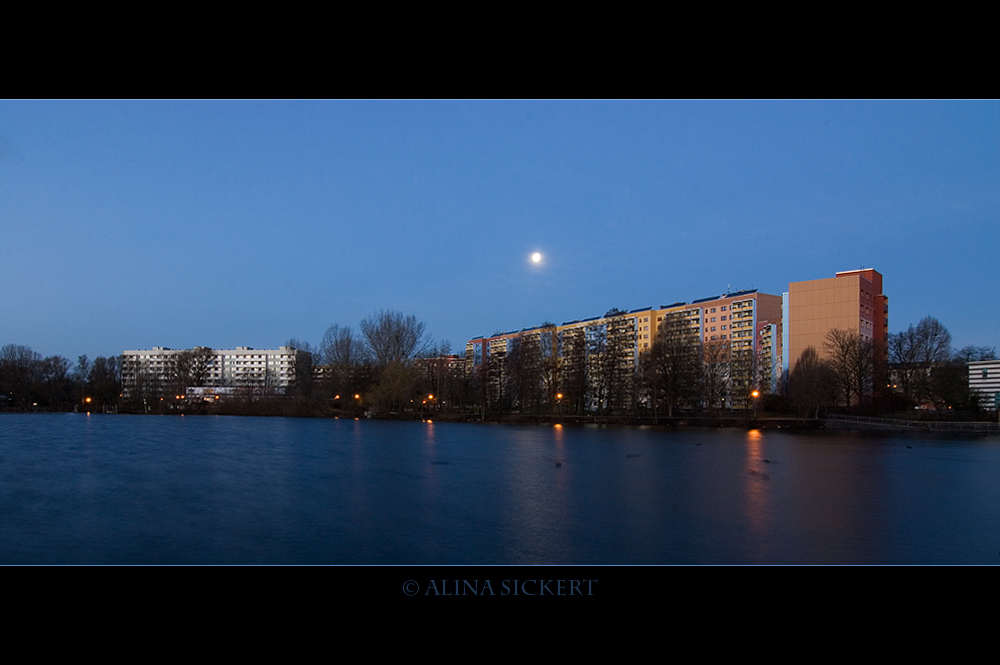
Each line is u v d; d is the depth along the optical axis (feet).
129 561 48.11
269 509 68.59
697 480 93.09
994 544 54.29
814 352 349.82
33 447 151.43
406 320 365.81
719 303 482.69
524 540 54.60
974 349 380.58
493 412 359.05
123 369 595.06
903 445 168.25
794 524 61.52
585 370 344.90
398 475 98.53
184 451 141.79
